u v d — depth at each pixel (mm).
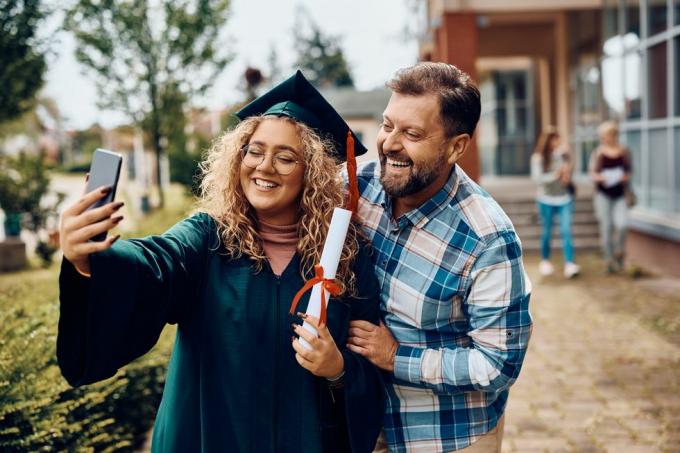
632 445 3646
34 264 10445
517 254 1830
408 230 1899
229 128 1897
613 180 8133
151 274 1540
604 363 4977
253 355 1697
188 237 1731
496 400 2016
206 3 14906
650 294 7105
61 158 52844
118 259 1464
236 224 1753
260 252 1756
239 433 1676
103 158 1414
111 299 1455
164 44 15242
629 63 9758
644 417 3998
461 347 1910
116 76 15242
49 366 2961
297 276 1768
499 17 14227
